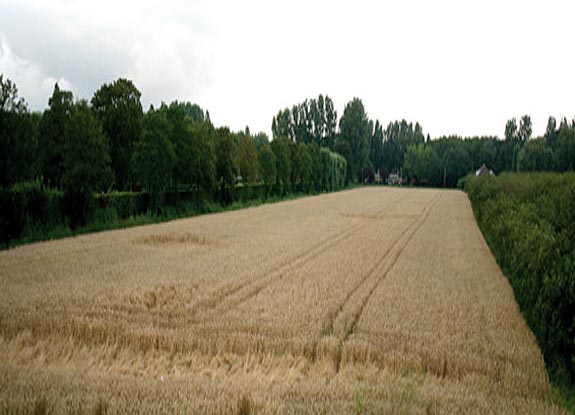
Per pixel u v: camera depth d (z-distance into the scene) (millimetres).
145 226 20266
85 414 4723
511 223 12586
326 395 5477
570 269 6848
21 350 6820
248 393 5371
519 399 5625
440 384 6113
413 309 8906
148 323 7648
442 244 17594
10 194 14383
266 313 8273
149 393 5281
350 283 10750
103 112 22578
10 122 14133
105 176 18266
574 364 6277
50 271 11133
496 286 11188
